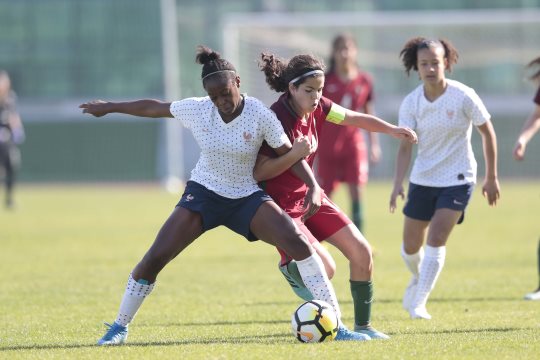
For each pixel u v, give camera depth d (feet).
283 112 78.89
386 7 515.91
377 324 90.63
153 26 504.43
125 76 505.66
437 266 95.45
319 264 77.20
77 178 492.54
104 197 353.31
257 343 77.66
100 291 119.34
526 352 71.41
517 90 474.49
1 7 508.94
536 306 102.42
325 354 70.38
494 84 477.36
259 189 77.92
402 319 94.32
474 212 265.13
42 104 494.18
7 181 285.84
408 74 100.48
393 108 466.29
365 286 81.15
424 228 99.86
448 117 95.40
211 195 76.95
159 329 88.99
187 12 522.06
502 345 74.54
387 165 469.98
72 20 507.30
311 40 398.62
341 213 81.51
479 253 163.02
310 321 76.79
